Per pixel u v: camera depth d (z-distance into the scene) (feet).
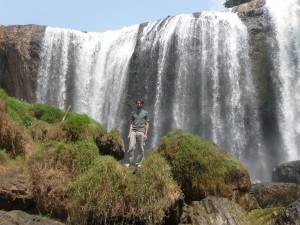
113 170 27.78
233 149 77.87
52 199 29.09
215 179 31.99
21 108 49.39
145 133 38.34
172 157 32.01
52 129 45.47
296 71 76.38
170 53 84.79
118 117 86.38
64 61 91.91
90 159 31.30
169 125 82.48
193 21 85.46
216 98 80.53
